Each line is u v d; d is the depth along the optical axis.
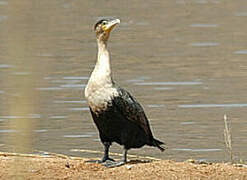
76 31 40.06
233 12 49.31
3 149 15.72
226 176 10.34
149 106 22.05
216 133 18.30
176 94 23.95
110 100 11.49
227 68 28.84
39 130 18.36
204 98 23.20
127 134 11.73
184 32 40.09
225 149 16.41
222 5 53.31
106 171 10.56
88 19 45.41
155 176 10.24
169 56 31.89
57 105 21.58
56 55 31.47
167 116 20.52
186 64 29.78
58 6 51.84
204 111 21.30
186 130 18.69
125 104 11.58
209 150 16.36
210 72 27.91
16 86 24.39
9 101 22.00
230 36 38.38
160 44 35.56
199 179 10.12
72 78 26.17
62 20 44.72
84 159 12.39
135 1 55.16
